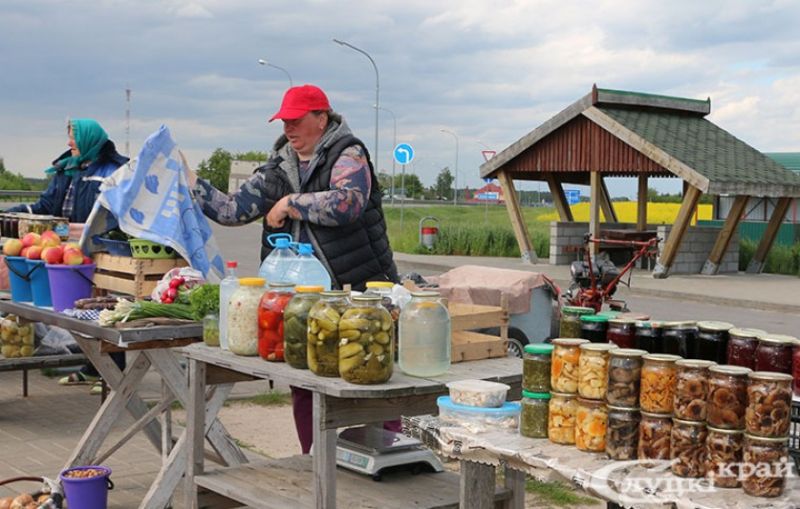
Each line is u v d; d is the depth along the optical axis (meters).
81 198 7.27
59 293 5.52
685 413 2.86
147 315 4.82
